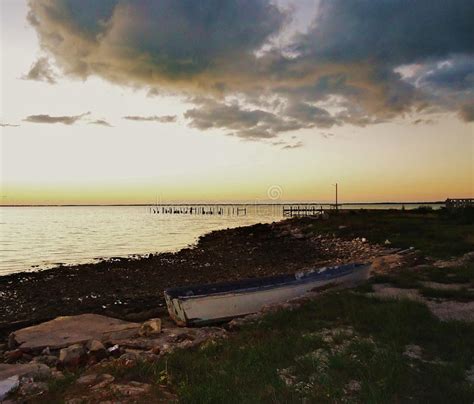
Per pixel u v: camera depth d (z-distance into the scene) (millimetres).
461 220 39250
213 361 7176
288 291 13344
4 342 12039
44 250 39281
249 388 5820
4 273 26578
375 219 49094
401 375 5996
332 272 15664
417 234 32500
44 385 6324
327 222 51625
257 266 26703
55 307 16750
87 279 22797
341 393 5645
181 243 45750
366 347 7246
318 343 7758
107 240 49469
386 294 12000
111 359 8141
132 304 16906
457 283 13461
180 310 11859
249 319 10773
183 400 5383
